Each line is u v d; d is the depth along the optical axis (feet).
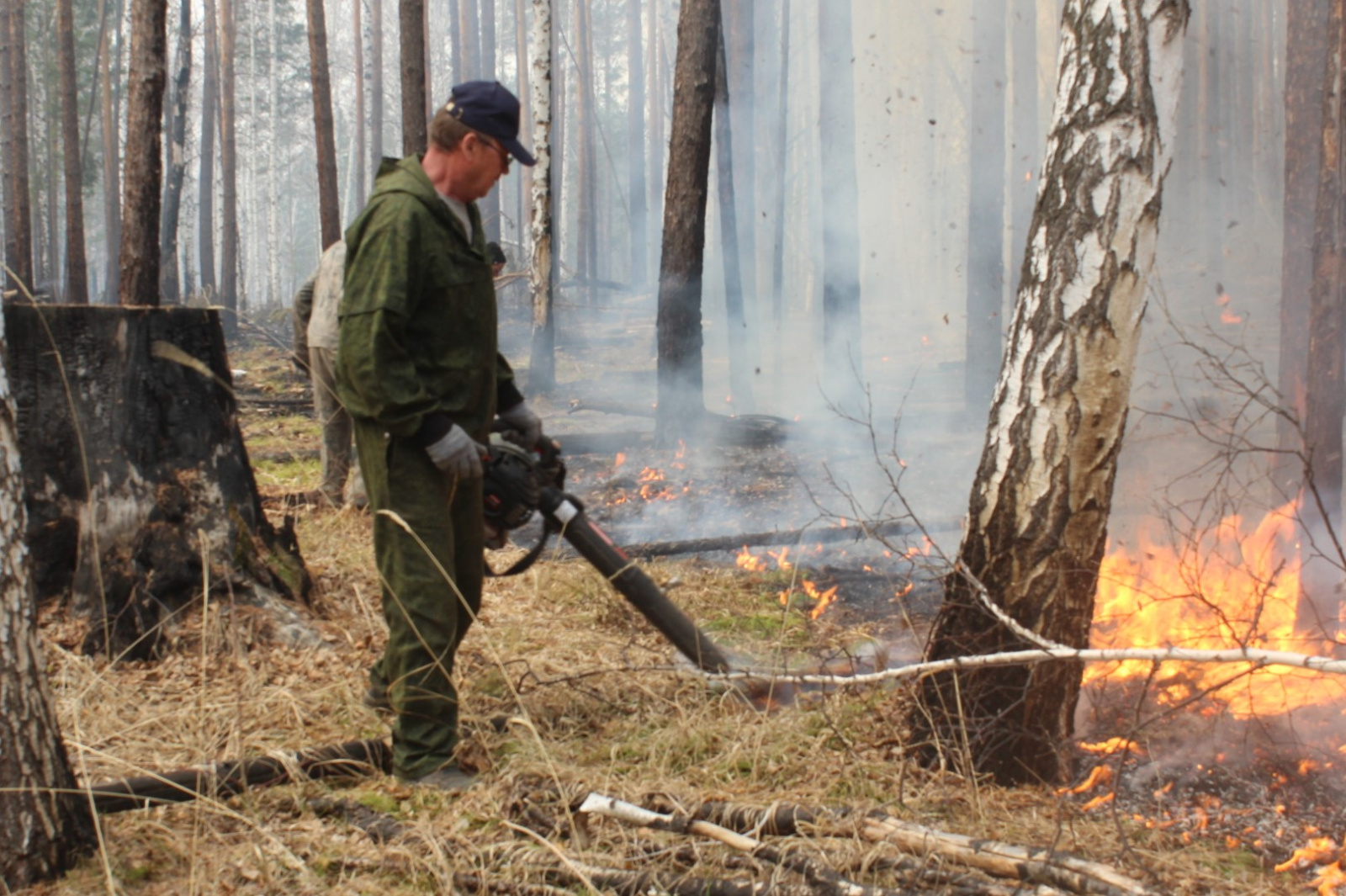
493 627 13.70
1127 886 6.78
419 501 9.36
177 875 7.72
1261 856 8.19
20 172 57.62
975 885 7.02
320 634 12.75
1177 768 9.65
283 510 19.70
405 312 8.92
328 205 52.85
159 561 12.43
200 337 13.10
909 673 9.20
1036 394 9.30
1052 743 8.98
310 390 44.14
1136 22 8.89
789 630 14.42
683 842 7.91
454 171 9.37
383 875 7.80
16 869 7.29
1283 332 14.84
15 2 56.90
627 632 13.99
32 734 7.43
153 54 24.77
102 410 12.48
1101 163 9.02
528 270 44.62
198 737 9.87
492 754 9.98
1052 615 9.32
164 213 75.66
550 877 7.59
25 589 7.45
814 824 7.84
